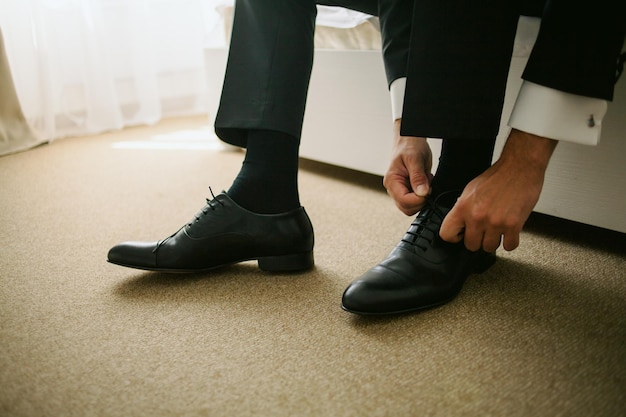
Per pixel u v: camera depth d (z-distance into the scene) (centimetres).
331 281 76
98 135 204
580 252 85
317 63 126
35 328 65
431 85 59
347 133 126
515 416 47
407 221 102
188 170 147
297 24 72
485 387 52
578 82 53
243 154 167
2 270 83
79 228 102
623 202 80
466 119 59
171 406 50
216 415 49
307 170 147
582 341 59
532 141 58
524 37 85
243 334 62
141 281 78
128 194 124
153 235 98
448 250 68
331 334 62
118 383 54
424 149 77
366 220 104
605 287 72
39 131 190
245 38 73
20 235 99
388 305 63
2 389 53
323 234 97
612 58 52
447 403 49
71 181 137
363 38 115
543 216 103
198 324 65
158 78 246
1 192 128
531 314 65
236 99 74
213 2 239
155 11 235
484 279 75
